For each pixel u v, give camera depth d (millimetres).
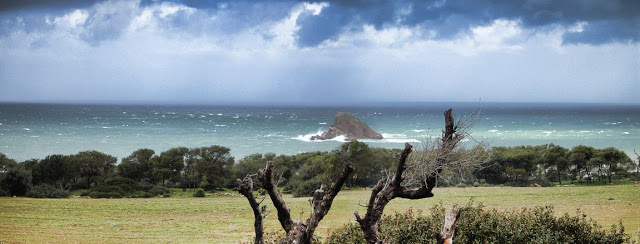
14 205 36375
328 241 14484
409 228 13000
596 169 57062
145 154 55969
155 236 25344
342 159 48625
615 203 34844
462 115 10172
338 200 39281
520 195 40312
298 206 36625
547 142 118875
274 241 15141
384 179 10055
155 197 47906
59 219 30891
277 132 167750
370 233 9602
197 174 56219
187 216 33000
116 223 29750
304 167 53719
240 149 113188
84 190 52625
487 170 51969
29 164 52812
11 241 23703
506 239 12883
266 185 7918
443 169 10023
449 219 6754
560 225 13711
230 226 28594
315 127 195875
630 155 81750
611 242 13914
